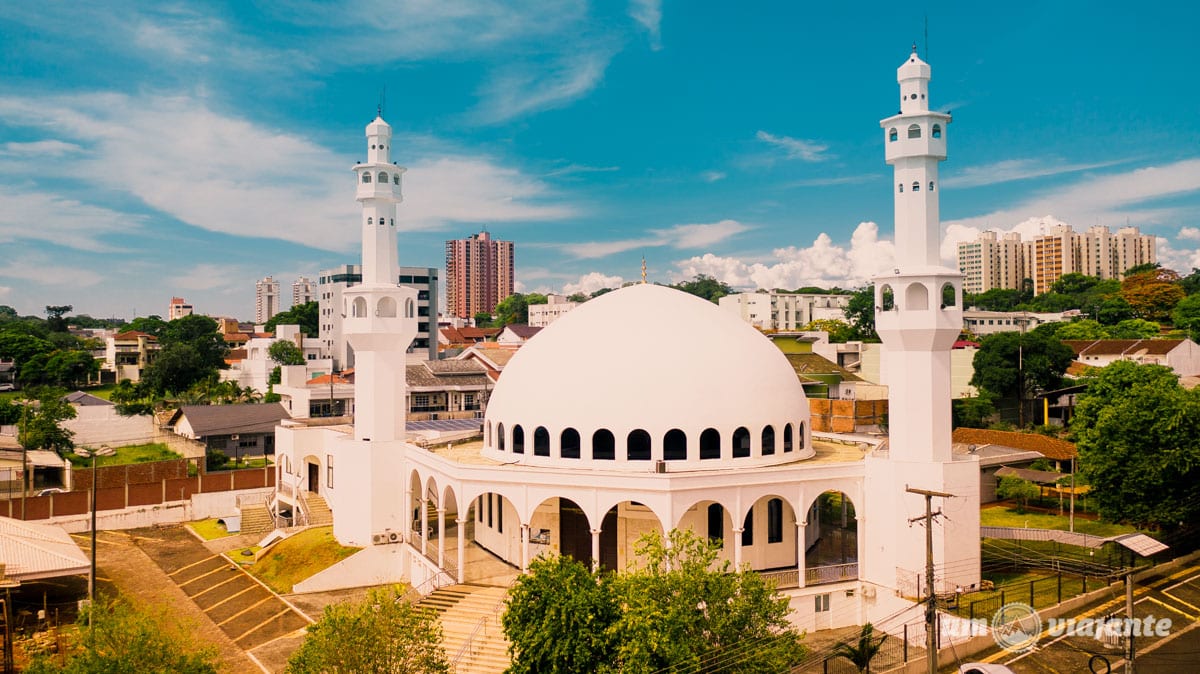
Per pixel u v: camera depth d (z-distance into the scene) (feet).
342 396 344.08
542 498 149.07
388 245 190.80
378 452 185.47
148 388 421.18
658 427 151.02
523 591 107.04
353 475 188.55
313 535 199.93
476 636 139.33
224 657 142.61
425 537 172.96
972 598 146.10
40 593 172.24
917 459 146.92
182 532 230.89
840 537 181.57
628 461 151.43
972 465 148.56
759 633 104.99
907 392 148.15
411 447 181.68
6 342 511.81
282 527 220.84
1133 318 496.64
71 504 231.91
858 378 352.90
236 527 229.25
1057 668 127.13
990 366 311.88
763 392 159.22
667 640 98.53
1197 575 166.20
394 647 105.50
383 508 185.88
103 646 101.86
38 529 185.88
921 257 149.28
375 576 181.68
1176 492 171.94
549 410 157.89
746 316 588.09
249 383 465.47
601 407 153.17
